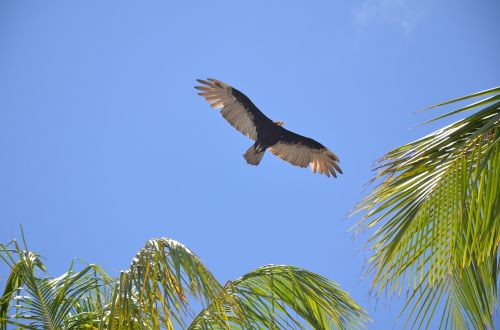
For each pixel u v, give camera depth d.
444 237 8.21
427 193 8.12
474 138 7.71
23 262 10.30
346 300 10.43
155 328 8.62
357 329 10.24
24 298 9.93
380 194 8.33
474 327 9.06
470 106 7.85
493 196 7.60
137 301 9.45
